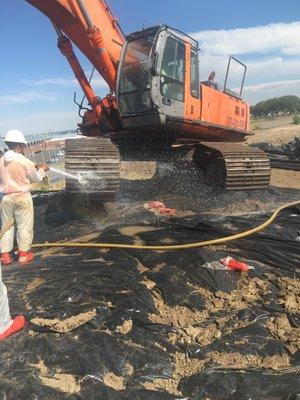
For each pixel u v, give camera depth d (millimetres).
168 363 3695
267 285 5074
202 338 4066
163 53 8586
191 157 10609
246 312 4418
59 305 4664
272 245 6168
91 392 3266
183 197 9680
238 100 12141
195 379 3416
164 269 5473
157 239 6656
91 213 8570
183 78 9273
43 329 4180
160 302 4785
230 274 5305
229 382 3363
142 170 16844
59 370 3611
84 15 8617
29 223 6164
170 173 10922
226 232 6734
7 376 3498
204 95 10039
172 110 8992
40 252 6633
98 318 4301
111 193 8062
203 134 10391
